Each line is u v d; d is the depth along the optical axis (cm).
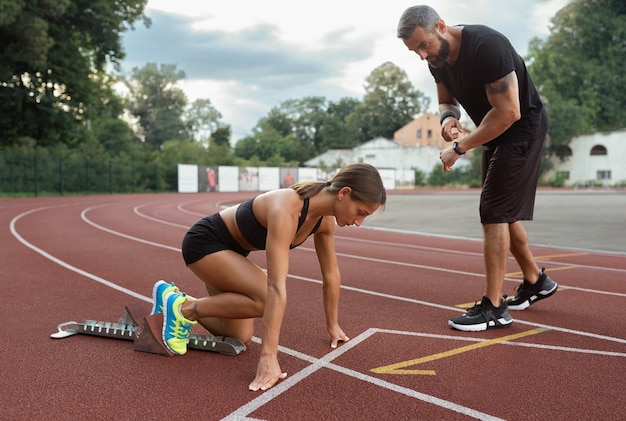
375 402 256
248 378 288
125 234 1072
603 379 289
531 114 389
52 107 2967
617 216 1562
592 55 7300
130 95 8550
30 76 2853
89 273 623
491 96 361
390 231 1203
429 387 276
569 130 5856
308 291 530
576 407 251
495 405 253
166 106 8819
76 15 2897
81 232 1109
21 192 2969
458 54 373
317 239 336
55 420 236
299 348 344
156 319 328
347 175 282
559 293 527
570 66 7012
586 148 5866
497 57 352
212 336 342
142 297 498
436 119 7150
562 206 2066
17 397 262
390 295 514
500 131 366
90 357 323
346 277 612
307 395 265
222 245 313
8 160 2916
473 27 367
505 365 312
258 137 8562
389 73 9381
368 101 9462
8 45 2631
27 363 312
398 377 291
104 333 363
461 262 728
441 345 352
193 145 5703
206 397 262
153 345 329
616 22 7031
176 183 4044
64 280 580
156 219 1482
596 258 770
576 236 1066
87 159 3388
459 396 264
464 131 426
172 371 299
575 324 409
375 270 661
